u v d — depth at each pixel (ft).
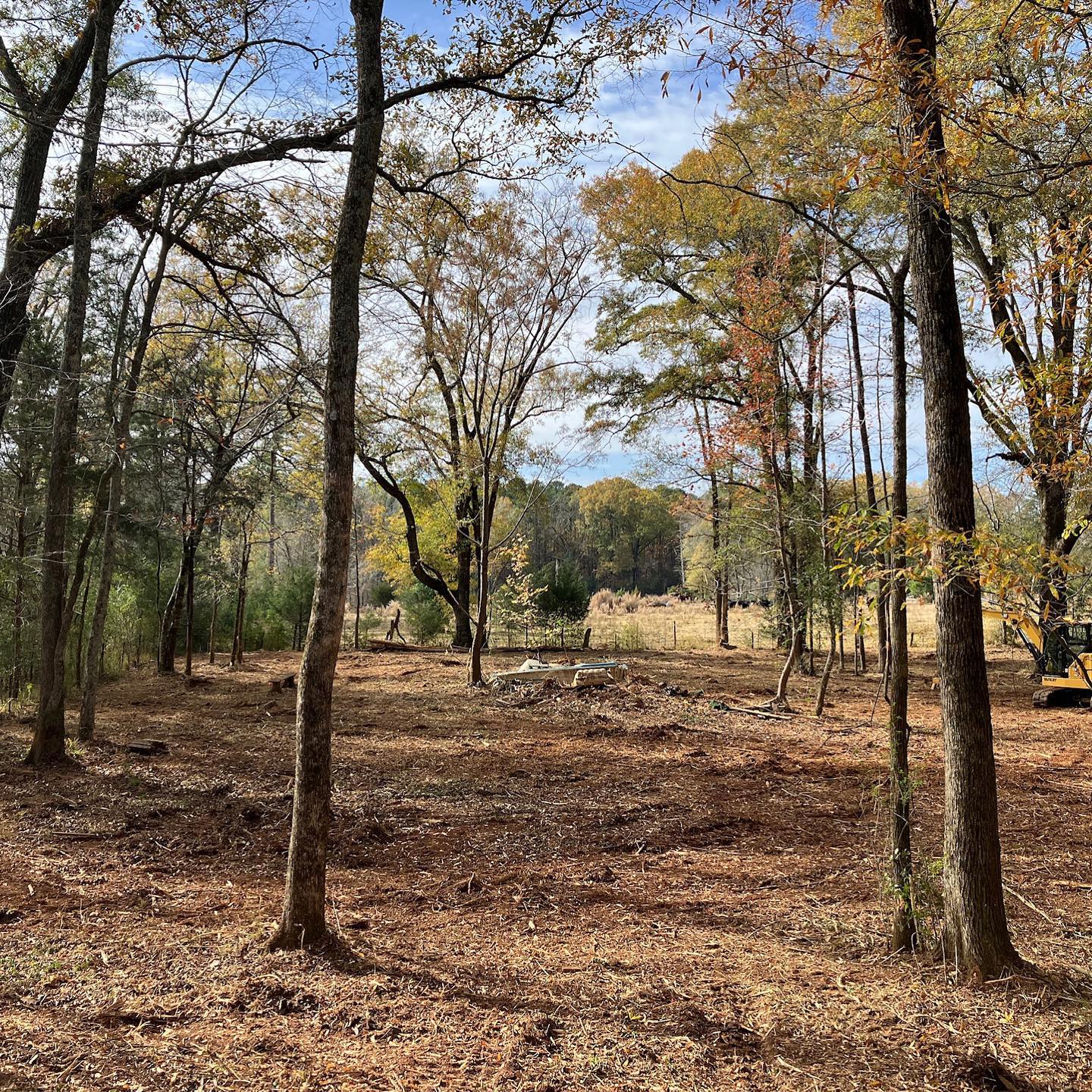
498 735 39.37
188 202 34.81
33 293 35.17
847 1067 11.04
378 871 20.24
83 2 31.60
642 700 48.52
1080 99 11.97
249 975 13.52
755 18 11.77
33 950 14.66
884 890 15.38
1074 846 21.79
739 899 18.17
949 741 13.91
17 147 34.88
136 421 44.47
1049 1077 10.79
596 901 18.15
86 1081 10.28
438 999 12.94
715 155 48.67
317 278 36.09
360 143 15.53
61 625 31.19
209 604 83.46
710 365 67.92
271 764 31.73
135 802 25.98
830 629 46.73
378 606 141.79
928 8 13.30
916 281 13.62
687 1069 10.94
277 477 59.72
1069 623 12.10
